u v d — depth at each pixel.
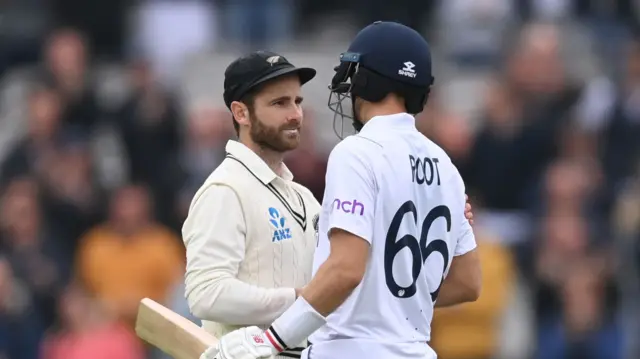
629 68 44.00
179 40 51.22
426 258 17.34
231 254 18.42
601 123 43.00
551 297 38.41
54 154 41.47
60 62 43.81
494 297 38.12
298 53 49.03
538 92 42.59
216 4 51.84
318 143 41.72
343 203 16.72
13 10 52.66
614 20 50.03
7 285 38.06
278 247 18.75
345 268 16.52
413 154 17.31
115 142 43.09
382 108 17.50
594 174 40.47
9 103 48.72
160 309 18.95
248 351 16.67
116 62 51.12
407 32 17.52
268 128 18.86
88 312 37.91
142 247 39.16
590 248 38.97
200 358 17.28
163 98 43.09
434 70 48.81
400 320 17.09
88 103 43.62
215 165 41.69
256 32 51.47
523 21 49.56
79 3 51.31
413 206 17.16
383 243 16.95
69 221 40.28
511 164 41.03
